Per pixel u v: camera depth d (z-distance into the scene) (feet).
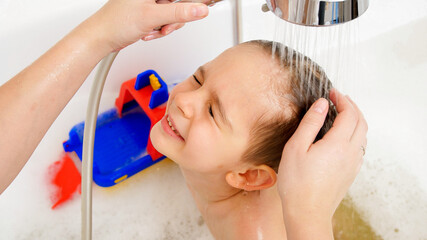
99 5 3.71
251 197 3.41
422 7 4.86
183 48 4.23
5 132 1.94
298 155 2.25
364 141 2.48
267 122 2.82
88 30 2.16
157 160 4.22
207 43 4.30
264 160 3.07
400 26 4.91
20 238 3.93
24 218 3.97
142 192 4.24
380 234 4.30
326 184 2.18
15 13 3.50
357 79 4.95
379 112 4.95
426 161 4.69
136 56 4.09
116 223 4.09
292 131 2.87
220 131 2.90
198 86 3.06
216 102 2.86
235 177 3.17
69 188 4.13
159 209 4.20
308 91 2.82
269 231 3.32
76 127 4.17
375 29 4.83
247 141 2.92
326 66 4.53
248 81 2.81
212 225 3.67
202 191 3.63
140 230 4.09
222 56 3.01
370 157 4.69
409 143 4.79
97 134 4.27
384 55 5.02
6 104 1.96
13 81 2.03
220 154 3.01
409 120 4.92
